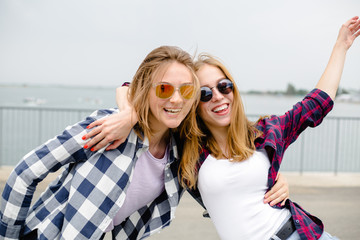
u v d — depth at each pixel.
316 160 9.79
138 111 1.44
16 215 1.37
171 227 3.56
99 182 1.39
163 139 1.65
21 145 9.77
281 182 1.60
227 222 1.57
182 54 1.46
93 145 1.37
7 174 5.55
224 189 1.55
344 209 4.30
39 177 1.35
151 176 1.58
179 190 1.69
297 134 1.76
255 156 1.61
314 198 4.80
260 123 1.75
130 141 1.47
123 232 1.75
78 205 1.37
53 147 1.33
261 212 1.52
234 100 1.65
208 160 1.63
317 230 1.54
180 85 1.42
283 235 1.50
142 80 1.47
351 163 9.28
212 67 1.65
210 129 1.72
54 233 1.40
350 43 1.90
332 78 1.80
